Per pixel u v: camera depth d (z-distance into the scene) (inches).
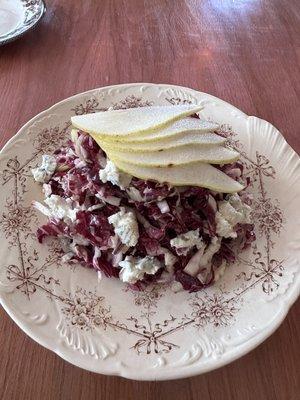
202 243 9.4
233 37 15.6
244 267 9.5
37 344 8.8
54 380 8.4
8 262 9.3
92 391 8.3
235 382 8.4
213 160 9.2
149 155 8.9
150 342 8.2
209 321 8.6
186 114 9.7
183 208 9.3
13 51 14.9
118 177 8.7
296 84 14.1
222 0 17.1
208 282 9.2
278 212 10.3
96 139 9.2
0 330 9.0
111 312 8.8
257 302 8.8
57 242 9.8
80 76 14.1
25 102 13.3
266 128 11.7
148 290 9.2
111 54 14.9
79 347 8.0
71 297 9.0
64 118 11.8
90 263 9.5
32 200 10.4
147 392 8.3
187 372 7.7
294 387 8.4
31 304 8.7
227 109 12.1
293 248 9.6
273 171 11.0
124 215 9.1
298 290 8.8
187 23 16.1
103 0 16.9
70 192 9.7
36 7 15.8
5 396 8.2
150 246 9.3
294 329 9.1
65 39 15.3
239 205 9.7
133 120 9.5
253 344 8.1
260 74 14.4
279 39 15.6
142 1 17.0
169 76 14.2
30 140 11.2
